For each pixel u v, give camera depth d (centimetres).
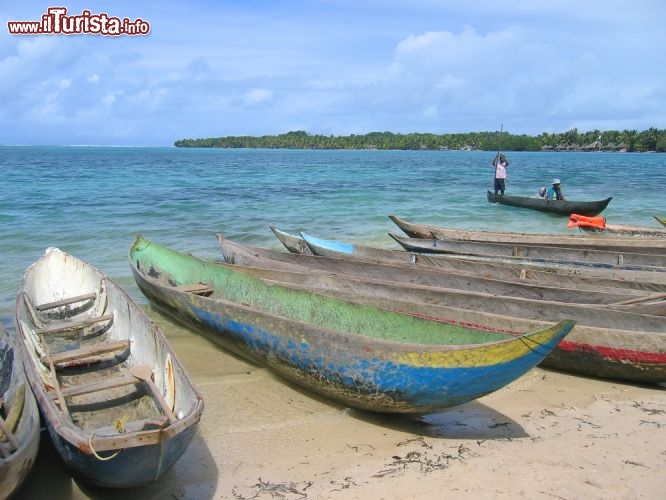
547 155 14975
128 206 2345
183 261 1032
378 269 1064
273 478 516
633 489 491
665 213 2411
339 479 512
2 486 401
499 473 518
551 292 912
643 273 1073
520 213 2306
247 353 741
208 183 3697
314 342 625
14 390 538
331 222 2089
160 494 493
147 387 571
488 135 17300
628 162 9019
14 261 1373
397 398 583
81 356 642
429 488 495
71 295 879
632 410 656
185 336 881
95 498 490
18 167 5503
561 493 485
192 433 457
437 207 2488
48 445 555
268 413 641
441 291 877
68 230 1777
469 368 540
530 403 673
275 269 1031
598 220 1716
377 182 4003
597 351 731
